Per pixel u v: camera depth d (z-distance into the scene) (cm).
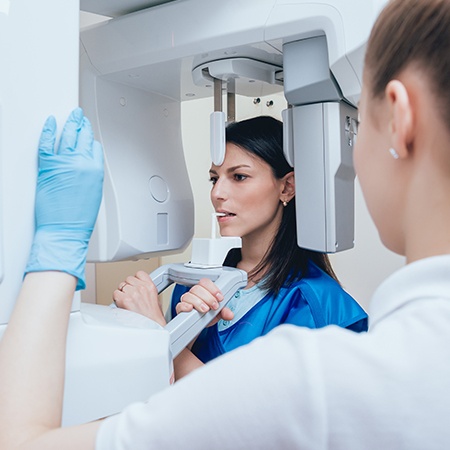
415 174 33
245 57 82
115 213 90
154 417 31
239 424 28
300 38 74
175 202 103
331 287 105
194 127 172
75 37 54
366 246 159
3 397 38
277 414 28
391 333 29
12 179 48
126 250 92
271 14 72
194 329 78
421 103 31
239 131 109
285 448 28
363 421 27
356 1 65
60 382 41
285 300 103
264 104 166
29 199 50
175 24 79
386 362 28
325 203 82
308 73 75
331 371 28
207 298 79
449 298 29
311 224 84
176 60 82
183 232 106
